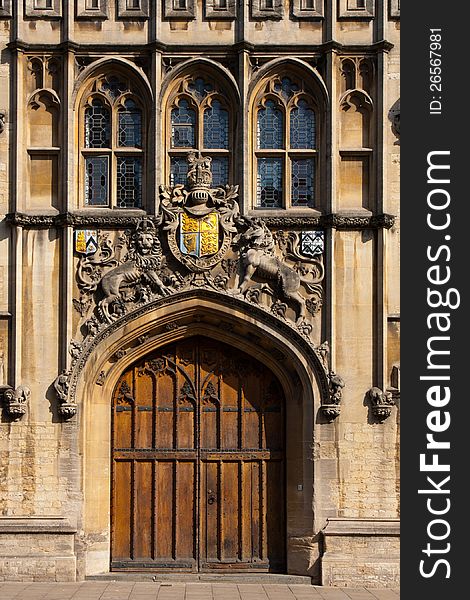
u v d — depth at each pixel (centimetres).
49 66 2434
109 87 2452
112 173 2427
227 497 2452
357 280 2402
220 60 2433
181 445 2455
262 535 2441
